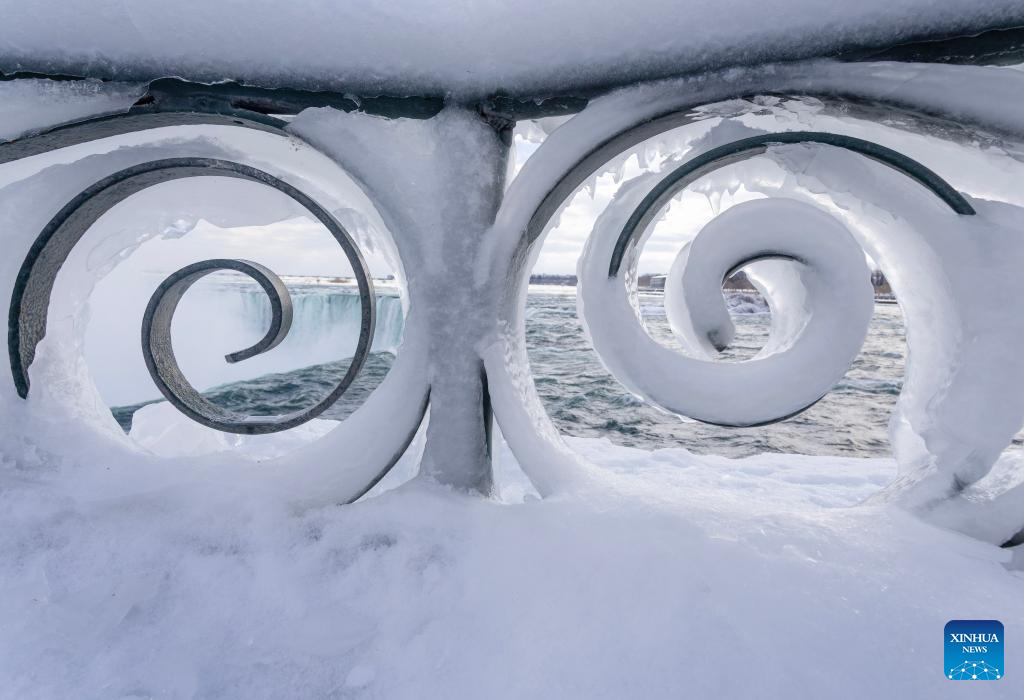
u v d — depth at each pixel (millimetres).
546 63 1389
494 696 1042
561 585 1237
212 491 1546
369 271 1535
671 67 1349
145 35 1387
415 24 1372
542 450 1588
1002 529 1380
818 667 1045
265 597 1292
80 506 1515
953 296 1380
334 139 1499
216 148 1685
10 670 1138
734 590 1187
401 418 1549
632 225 1454
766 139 1358
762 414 1468
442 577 1299
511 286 1581
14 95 1493
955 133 1386
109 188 1592
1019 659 1033
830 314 1447
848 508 1565
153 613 1268
